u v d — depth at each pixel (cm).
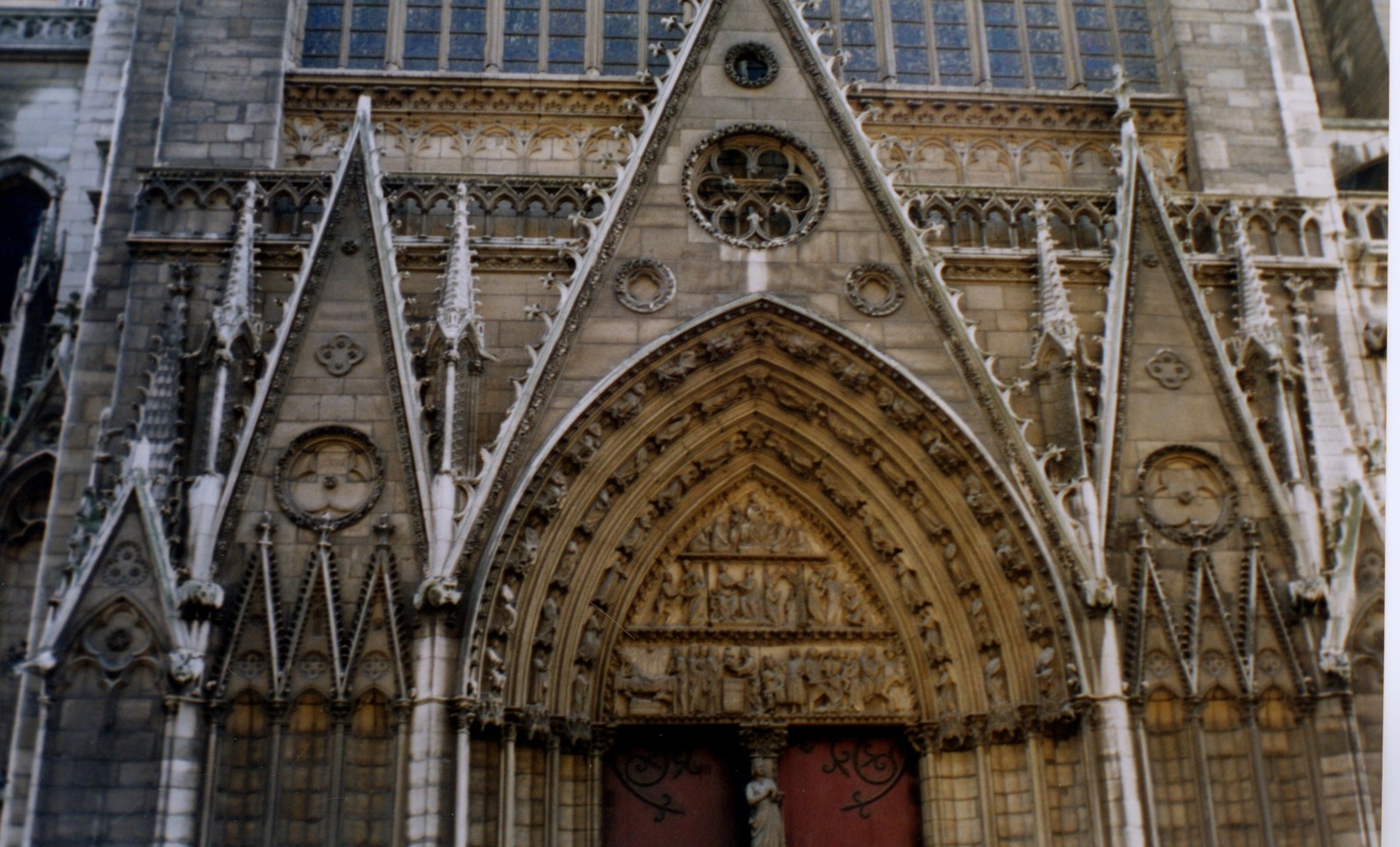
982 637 2150
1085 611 2023
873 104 2556
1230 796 1977
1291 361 2291
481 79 2506
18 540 2445
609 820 2175
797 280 2222
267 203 2267
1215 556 2097
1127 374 2200
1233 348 2267
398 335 2083
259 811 1858
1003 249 2314
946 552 2200
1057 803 2034
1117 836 1919
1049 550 2064
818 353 2211
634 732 2219
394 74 2498
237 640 1923
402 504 2009
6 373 2659
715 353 2198
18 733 1952
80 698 1848
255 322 2120
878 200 2273
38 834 1789
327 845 1841
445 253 2241
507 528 1997
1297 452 2156
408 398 2047
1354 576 2061
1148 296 2267
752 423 2294
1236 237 2358
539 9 2702
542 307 2225
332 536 1989
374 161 2219
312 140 2464
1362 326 2467
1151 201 2330
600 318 2167
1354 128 2833
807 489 2314
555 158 2497
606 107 2528
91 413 2167
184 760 1833
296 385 2066
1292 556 2091
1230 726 2011
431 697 1886
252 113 2409
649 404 2188
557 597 2105
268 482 2008
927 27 2764
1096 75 2753
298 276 2120
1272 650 2047
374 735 1906
